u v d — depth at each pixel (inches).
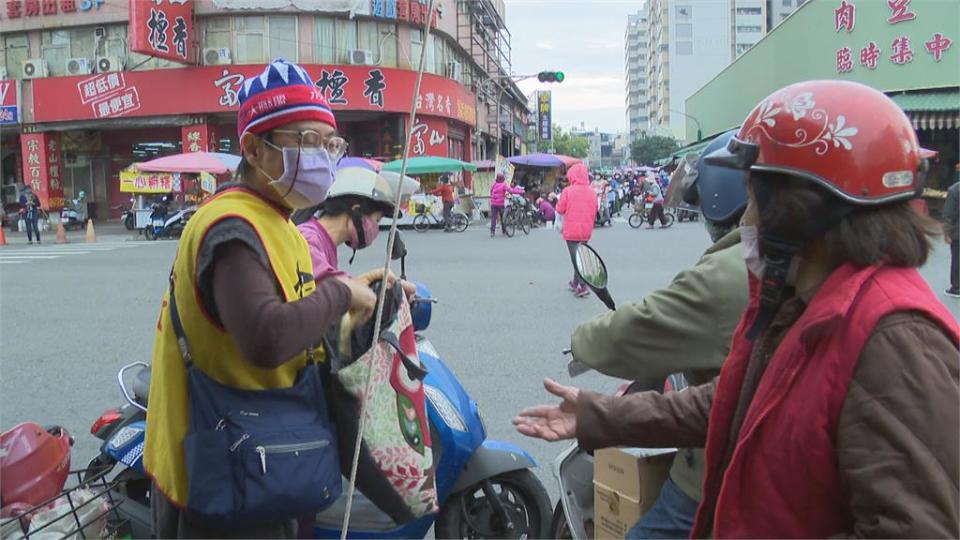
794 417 48.5
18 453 114.3
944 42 729.0
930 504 42.9
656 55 4611.2
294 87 74.8
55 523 106.3
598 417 69.6
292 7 962.7
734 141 53.9
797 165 49.5
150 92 982.4
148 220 838.5
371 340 85.0
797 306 52.4
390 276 91.6
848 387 46.5
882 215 48.8
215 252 69.5
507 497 130.1
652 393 70.6
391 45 1028.5
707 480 57.6
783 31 984.9
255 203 75.2
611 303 107.7
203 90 973.2
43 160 1039.6
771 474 49.5
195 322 72.1
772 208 50.8
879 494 43.9
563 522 119.3
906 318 46.2
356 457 75.6
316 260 107.0
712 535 57.1
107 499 117.7
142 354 274.7
